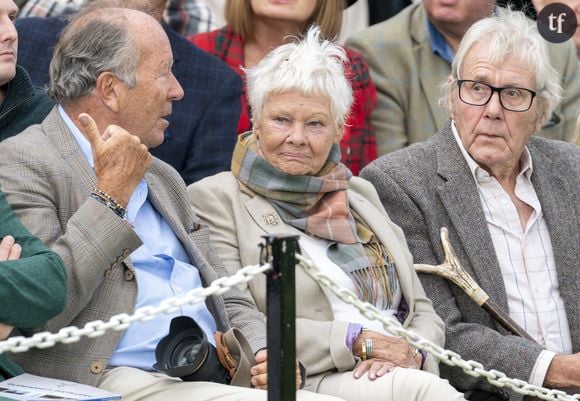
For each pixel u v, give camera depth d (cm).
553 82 1817
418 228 1781
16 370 1357
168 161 1938
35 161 1425
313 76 1627
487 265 1758
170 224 1536
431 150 1827
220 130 1966
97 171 1380
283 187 1642
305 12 2152
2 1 1578
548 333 1775
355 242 1666
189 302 1236
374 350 1567
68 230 1361
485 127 1770
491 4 2219
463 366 1377
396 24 2275
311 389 1553
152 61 1508
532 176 1831
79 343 1392
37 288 1297
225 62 2150
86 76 1485
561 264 1794
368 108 2183
